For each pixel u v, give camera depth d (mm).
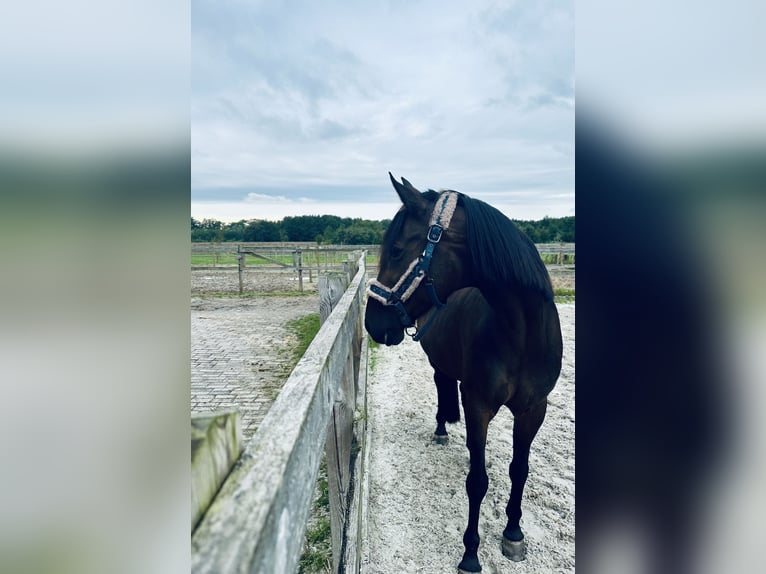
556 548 2068
